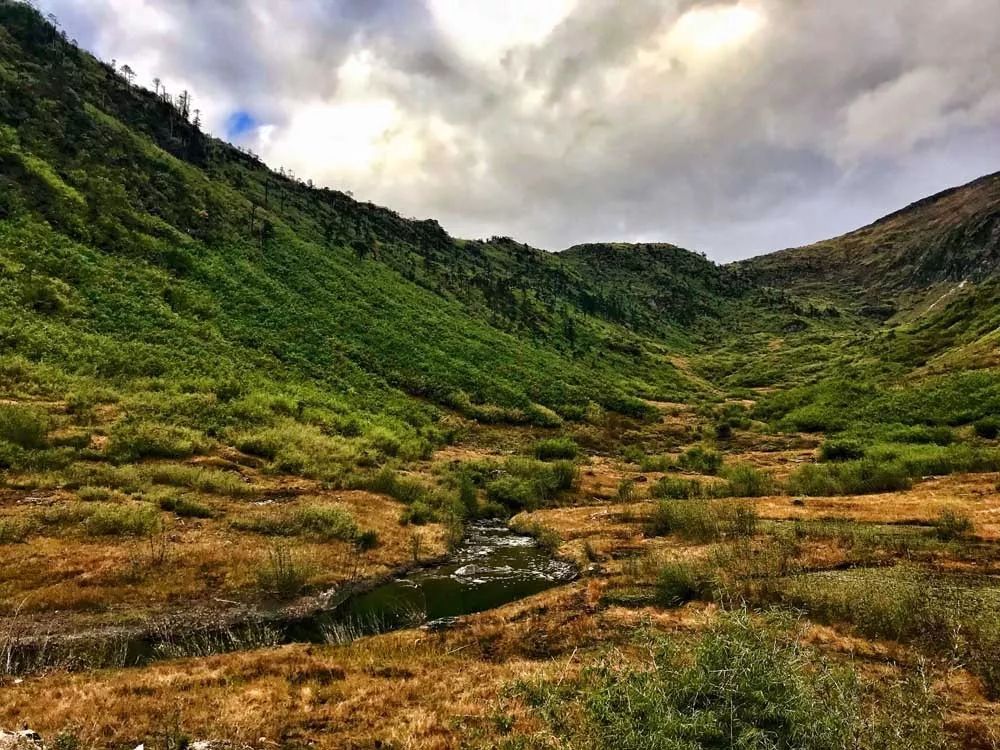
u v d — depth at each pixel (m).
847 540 19.72
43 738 7.87
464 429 50.34
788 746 5.45
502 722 7.99
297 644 13.12
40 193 48.44
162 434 27.55
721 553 17.95
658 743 5.33
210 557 17.91
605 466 44.50
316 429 35.94
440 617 15.97
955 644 10.20
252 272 60.44
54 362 32.69
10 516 18.12
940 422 49.56
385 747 8.27
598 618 13.96
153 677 10.55
